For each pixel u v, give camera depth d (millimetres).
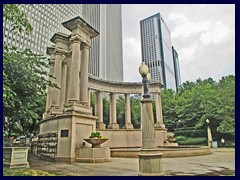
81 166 11914
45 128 18641
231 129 36156
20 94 13469
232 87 38156
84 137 16016
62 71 21672
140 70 9531
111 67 119625
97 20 116188
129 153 17438
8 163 11289
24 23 12508
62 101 20625
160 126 31766
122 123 47125
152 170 8164
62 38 21094
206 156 18266
